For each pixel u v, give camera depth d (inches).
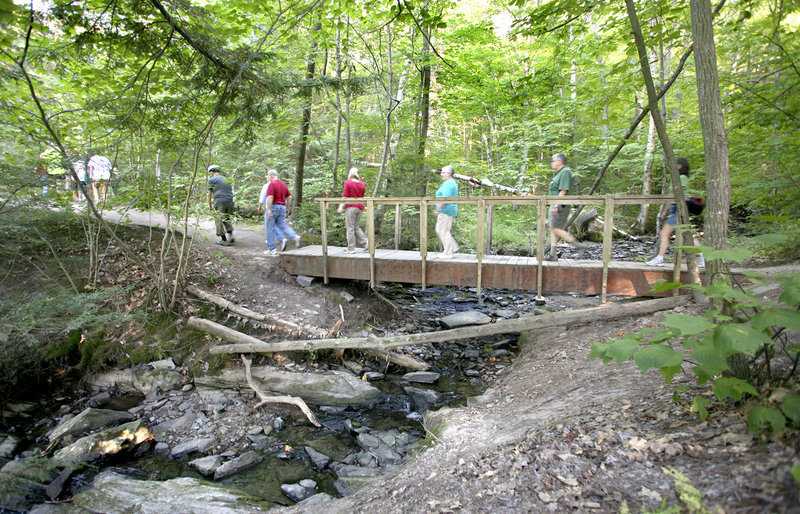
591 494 85.4
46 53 177.0
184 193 295.0
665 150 173.9
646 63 175.8
